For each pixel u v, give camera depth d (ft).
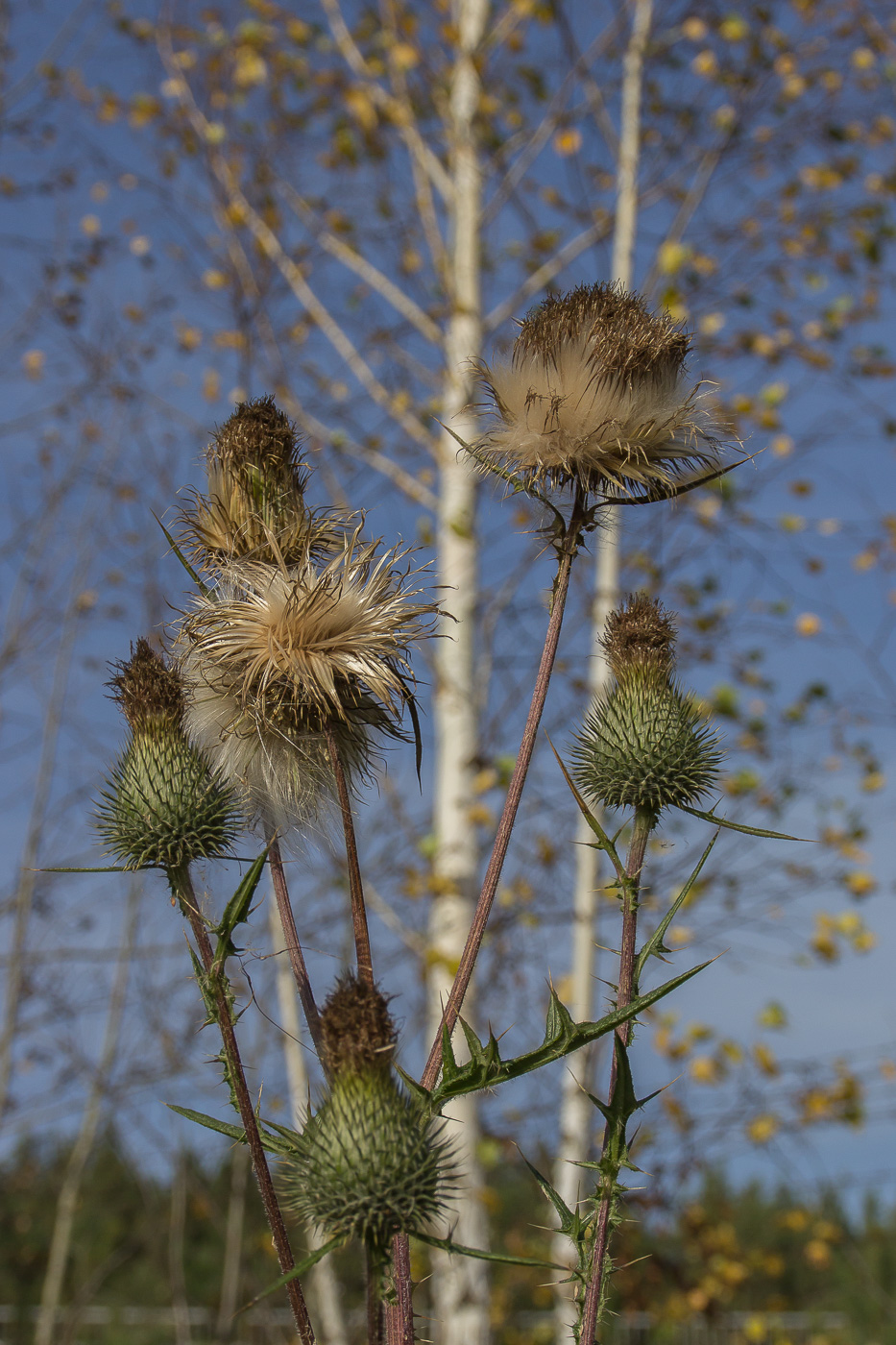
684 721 8.34
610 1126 6.64
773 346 35.19
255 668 7.38
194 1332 47.88
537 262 36.86
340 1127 6.14
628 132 35.37
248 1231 44.83
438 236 34.88
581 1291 6.59
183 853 7.42
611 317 7.45
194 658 7.86
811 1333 40.96
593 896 30.68
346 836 6.97
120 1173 48.32
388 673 7.39
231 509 8.23
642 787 7.98
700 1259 34.86
